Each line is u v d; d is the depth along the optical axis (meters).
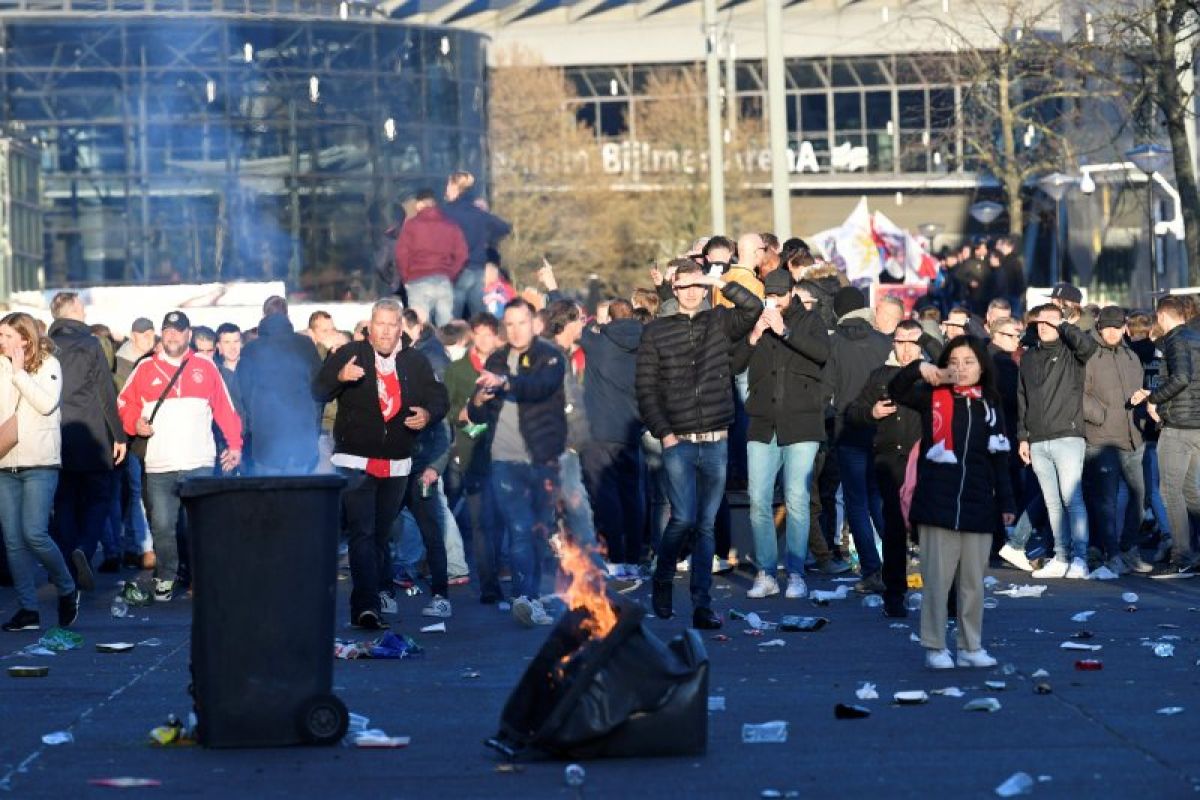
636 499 48.41
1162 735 26.64
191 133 170.50
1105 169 111.00
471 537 52.78
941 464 32.62
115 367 54.81
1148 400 48.53
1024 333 55.31
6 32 169.12
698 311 39.78
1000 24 155.62
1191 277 82.00
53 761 26.08
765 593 44.78
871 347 46.22
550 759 25.64
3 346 41.06
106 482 48.78
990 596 44.75
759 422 44.50
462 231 67.88
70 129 169.50
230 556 26.61
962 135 147.75
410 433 40.12
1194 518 49.06
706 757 25.62
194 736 27.31
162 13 169.12
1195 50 84.50
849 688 31.23
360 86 174.25
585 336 48.38
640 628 25.98
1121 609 41.78
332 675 27.41
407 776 24.78
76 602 41.84
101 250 169.50
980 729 27.34
